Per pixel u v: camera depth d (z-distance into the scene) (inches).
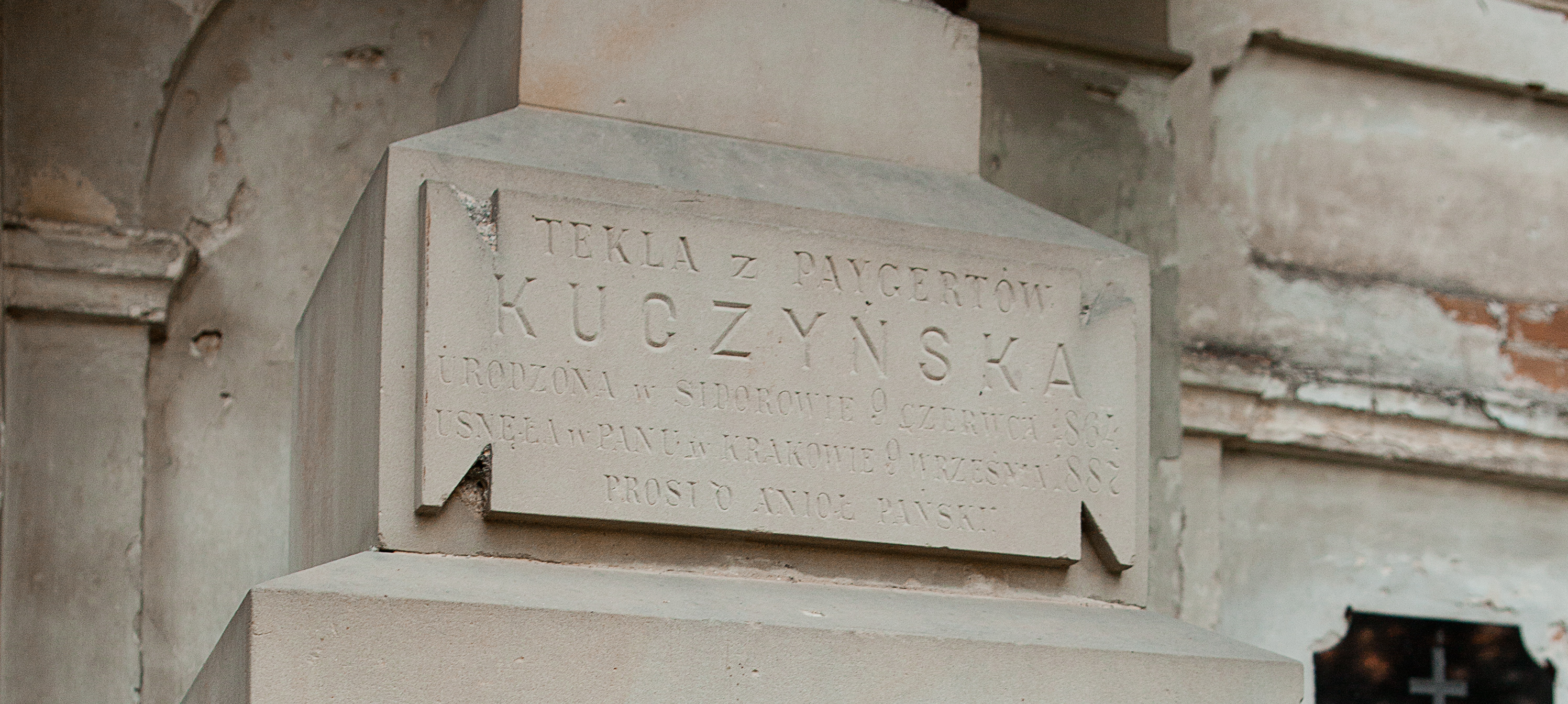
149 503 157.4
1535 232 215.2
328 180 171.0
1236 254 197.6
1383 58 207.8
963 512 117.1
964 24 135.6
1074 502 120.3
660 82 125.0
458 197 109.6
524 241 110.2
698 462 111.3
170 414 160.1
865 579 116.2
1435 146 212.2
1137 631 116.3
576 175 114.3
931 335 118.4
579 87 123.0
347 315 120.5
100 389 154.6
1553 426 205.0
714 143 124.0
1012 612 115.5
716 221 114.6
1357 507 199.5
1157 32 191.0
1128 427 123.0
